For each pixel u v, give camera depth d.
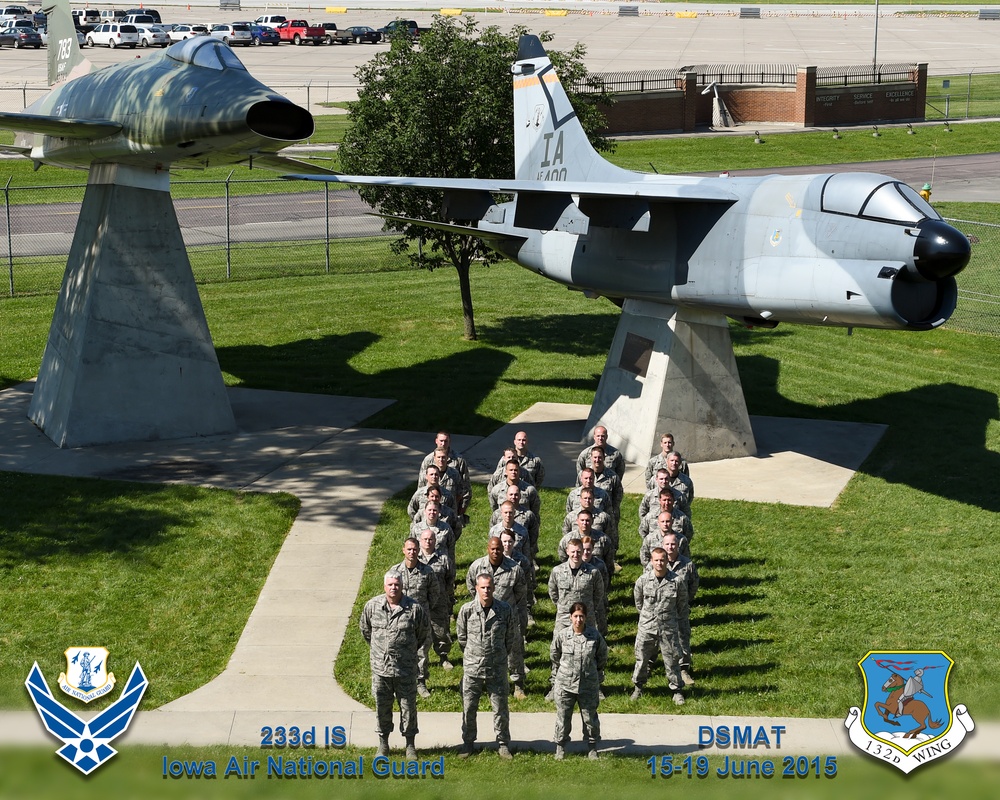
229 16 107.94
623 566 15.94
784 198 17.50
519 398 23.94
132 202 20.55
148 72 19.31
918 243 15.70
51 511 17.50
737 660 13.19
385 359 26.61
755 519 17.61
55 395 21.39
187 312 21.20
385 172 25.55
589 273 20.67
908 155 58.25
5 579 15.12
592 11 121.12
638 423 20.19
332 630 13.90
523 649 12.68
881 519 17.59
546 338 28.47
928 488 18.95
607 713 12.13
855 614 14.31
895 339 28.08
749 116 67.19
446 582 13.02
